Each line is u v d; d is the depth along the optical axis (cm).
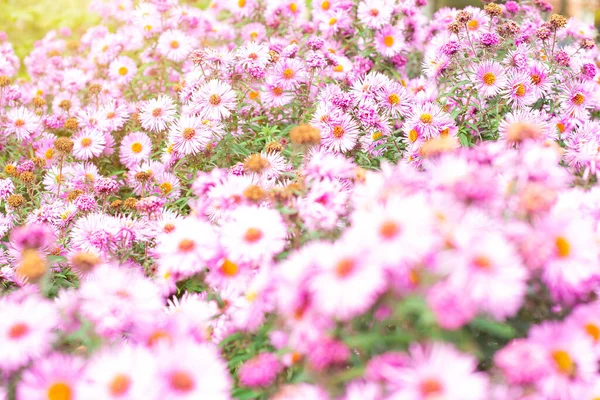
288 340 96
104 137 132
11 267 112
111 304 96
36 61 153
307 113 124
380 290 84
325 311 87
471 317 83
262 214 99
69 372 93
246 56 124
